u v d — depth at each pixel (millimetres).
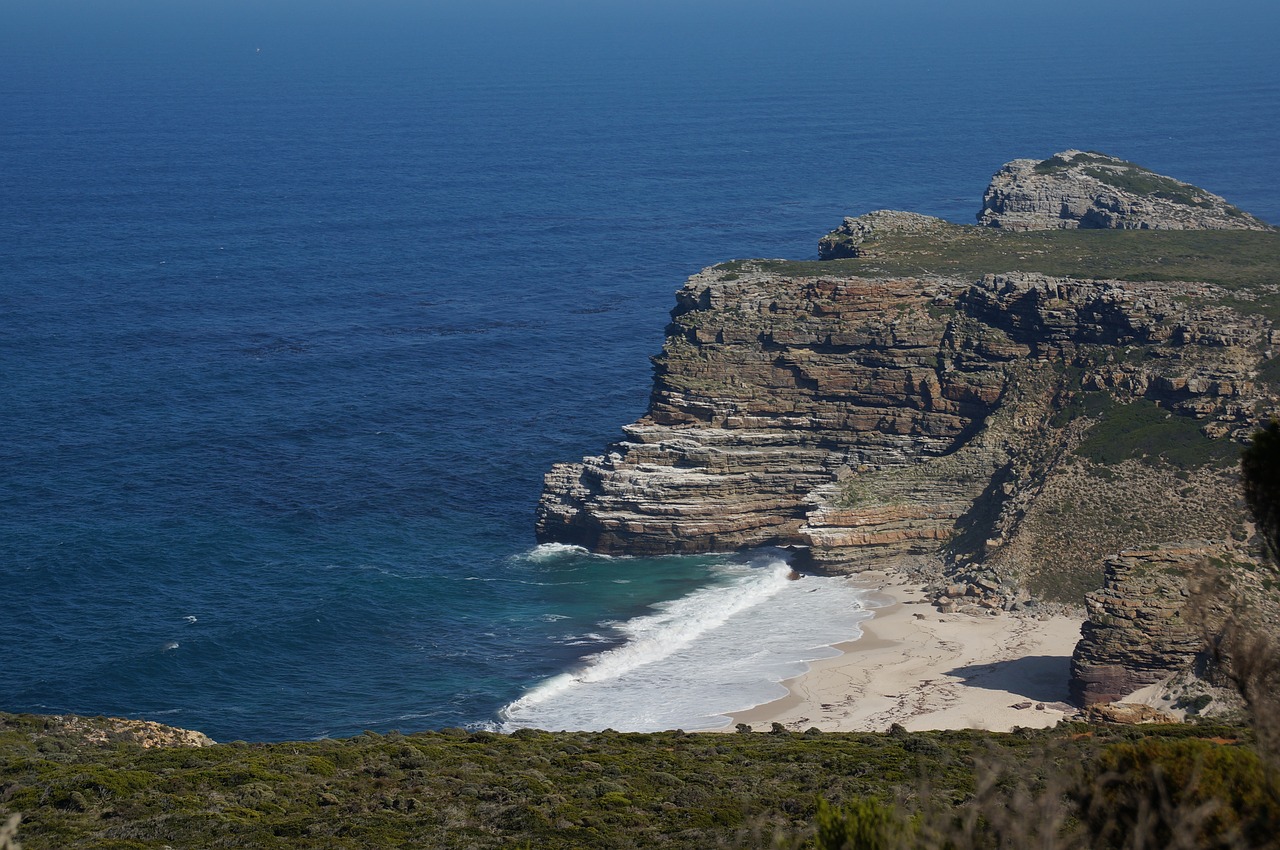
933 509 142250
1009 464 143000
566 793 66562
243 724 106375
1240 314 144250
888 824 39875
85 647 117375
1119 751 42188
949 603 127812
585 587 136125
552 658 119375
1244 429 133625
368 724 106688
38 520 144625
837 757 73562
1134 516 129500
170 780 67312
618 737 83062
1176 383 138375
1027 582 128000
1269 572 109812
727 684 113125
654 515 144500
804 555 142750
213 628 121438
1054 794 39500
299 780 69000
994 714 104938
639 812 63031
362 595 130250
